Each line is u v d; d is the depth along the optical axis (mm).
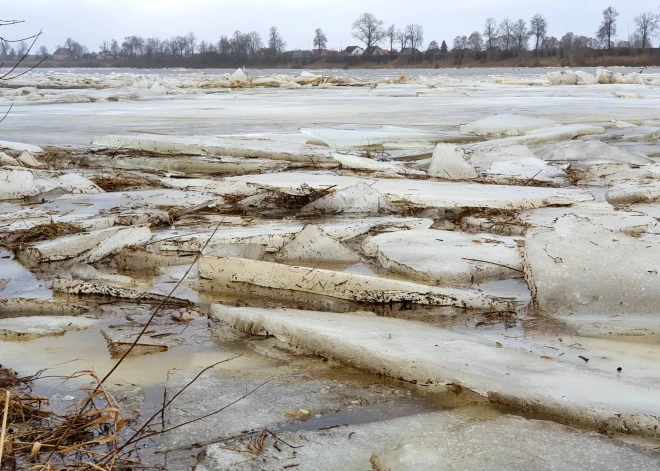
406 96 33844
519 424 2848
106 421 2869
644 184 8070
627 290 4246
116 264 5414
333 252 5559
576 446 2658
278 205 7422
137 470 2533
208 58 143125
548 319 4164
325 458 2635
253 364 3566
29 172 8188
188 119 19266
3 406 2854
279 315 4082
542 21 128750
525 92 36156
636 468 2498
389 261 5223
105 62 159000
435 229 6258
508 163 9984
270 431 2865
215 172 10344
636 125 17016
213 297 4691
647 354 3604
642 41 120188
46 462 2488
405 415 2998
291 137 13844
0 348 3766
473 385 3168
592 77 45031
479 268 5051
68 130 16031
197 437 2803
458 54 126750
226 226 6422
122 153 11516
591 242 4578
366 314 4250
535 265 4465
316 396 3189
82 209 7238
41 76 64562
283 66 134250
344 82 48875
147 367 3514
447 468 2512
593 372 3318
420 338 3748
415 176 9156
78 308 4383
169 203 7500
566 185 8547
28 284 4945
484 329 4031
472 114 20984
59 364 3543
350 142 13422
